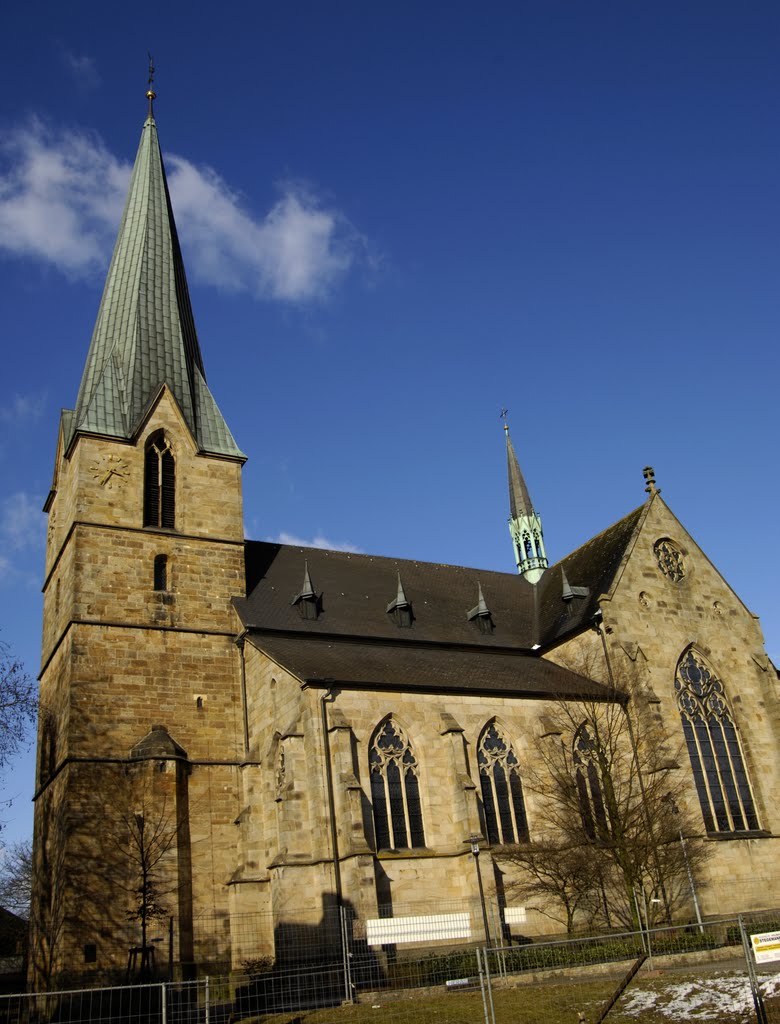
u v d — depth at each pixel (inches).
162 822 1854.1
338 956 1590.8
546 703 2046.0
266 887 1878.7
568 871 1779.0
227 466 2345.0
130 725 1967.3
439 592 2647.6
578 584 2544.3
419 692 1908.2
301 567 2502.5
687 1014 1048.8
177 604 2133.4
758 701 2363.4
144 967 1695.4
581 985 1283.2
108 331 2455.7
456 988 1359.5
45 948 1868.8
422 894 1710.1
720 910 1984.5
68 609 2041.1
